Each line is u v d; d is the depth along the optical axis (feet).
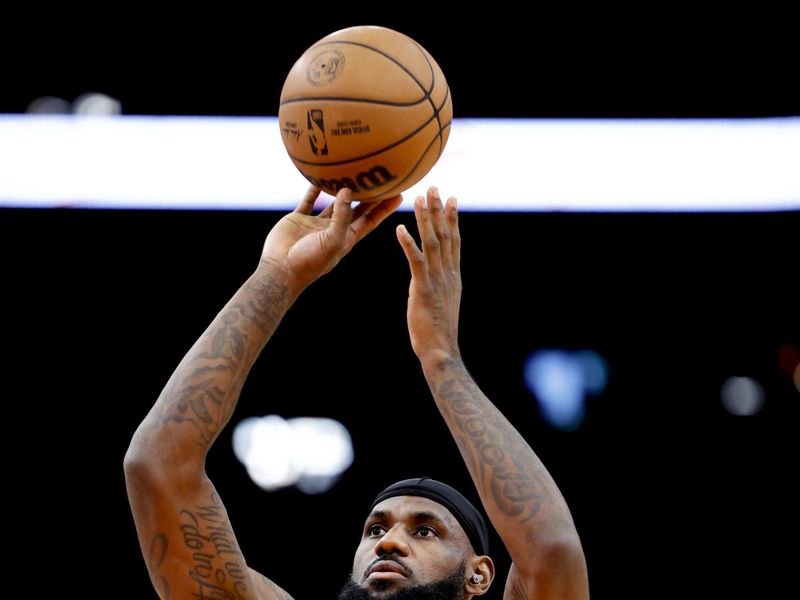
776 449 42.57
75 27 40.88
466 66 42.32
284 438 40.73
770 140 38.32
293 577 38.73
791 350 44.01
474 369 44.65
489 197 38.06
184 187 37.47
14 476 42.09
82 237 41.96
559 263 44.21
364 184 14.71
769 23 40.83
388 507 16.98
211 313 44.21
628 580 40.09
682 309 44.88
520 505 13.91
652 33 41.45
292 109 14.69
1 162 37.24
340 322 44.14
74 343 43.70
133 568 40.81
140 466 13.58
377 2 40.73
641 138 38.55
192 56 41.91
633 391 44.11
